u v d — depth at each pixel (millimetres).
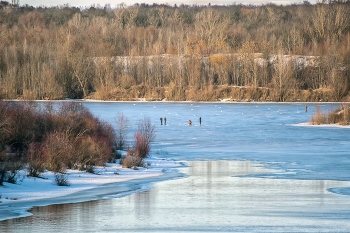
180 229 54594
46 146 108312
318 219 59688
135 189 85375
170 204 70875
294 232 52969
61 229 54469
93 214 63281
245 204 70688
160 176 103188
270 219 59875
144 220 59500
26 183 86312
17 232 52938
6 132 119438
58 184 87312
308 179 98250
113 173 106188
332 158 135250
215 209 66875
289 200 74000
